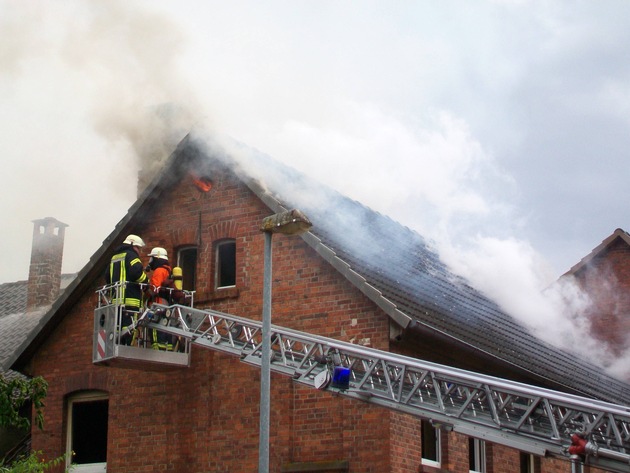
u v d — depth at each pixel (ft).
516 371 59.88
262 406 40.60
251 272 58.03
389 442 50.75
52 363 63.10
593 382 74.64
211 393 57.21
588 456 38.04
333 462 51.90
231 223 59.57
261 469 39.83
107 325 53.88
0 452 68.13
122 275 54.65
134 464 58.70
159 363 55.01
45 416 62.23
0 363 78.84
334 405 53.01
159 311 53.16
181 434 57.67
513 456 60.80
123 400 60.18
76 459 61.46
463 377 41.45
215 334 51.29
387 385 43.96
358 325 53.26
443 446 55.06
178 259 61.57
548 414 39.27
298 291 55.83
